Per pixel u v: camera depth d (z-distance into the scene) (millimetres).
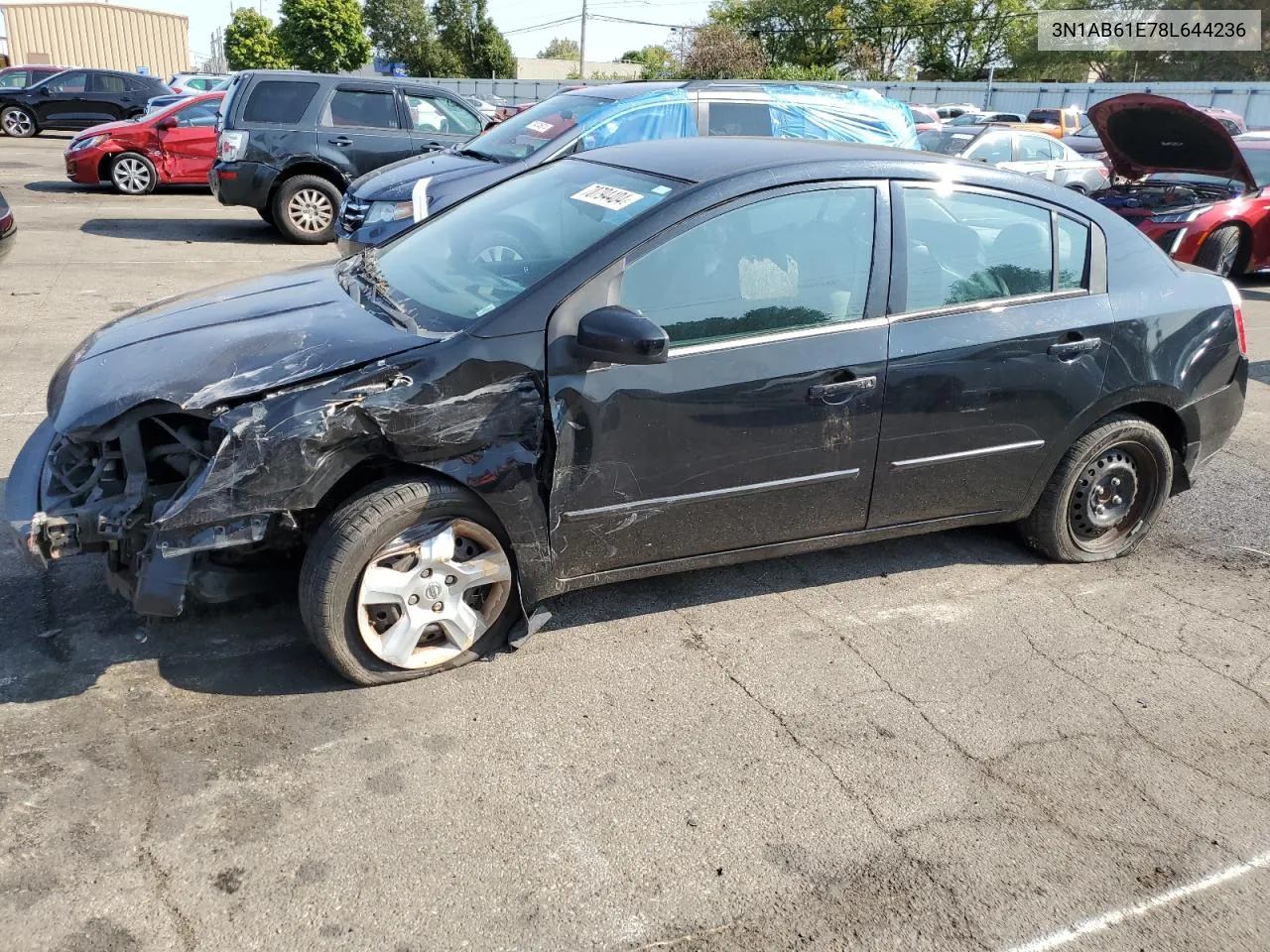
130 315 3889
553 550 3463
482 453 3242
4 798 2750
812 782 3043
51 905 2422
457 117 12805
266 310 3617
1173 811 3008
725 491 3635
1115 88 35375
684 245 3490
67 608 3725
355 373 3086
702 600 4117
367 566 3176
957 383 3896
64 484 3203
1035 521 4477
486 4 61406
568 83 46312
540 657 3613
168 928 2383
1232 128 24469
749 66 43594
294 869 2584
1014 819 2939
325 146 11820
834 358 3660
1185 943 2537
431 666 3414
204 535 2969
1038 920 2580
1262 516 5316
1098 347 4176
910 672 3670
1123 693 3613
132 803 2768
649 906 2545
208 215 13781
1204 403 4551
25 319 7797
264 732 3102
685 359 3441
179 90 24234
